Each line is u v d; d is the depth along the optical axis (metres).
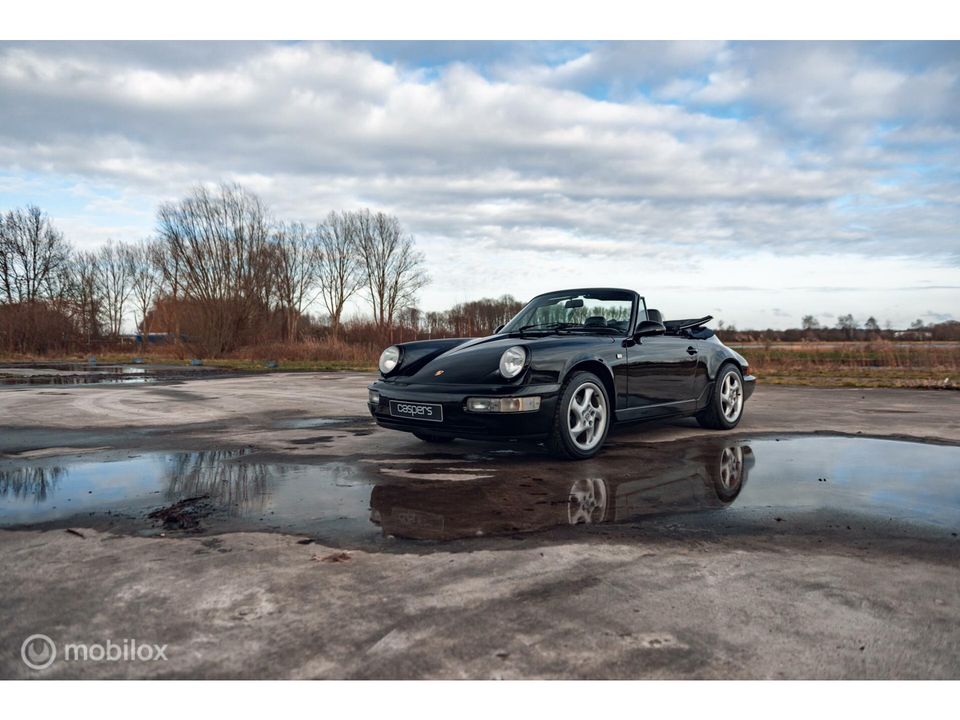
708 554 2.20
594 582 1.93
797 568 2.06
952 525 2.55
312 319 32.53
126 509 2.79
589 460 3.91
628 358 4.27
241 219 25.09
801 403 7.24
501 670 1.44
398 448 4.32
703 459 3.95
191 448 4.32
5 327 26.80
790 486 3.23
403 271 40.28
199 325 24.00
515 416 3.62
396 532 2.44
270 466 3.71
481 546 2.28
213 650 1.52
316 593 1.85
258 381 11.05
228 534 2.42
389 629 1.62
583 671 1.43
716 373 5.06
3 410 6.57
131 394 8.38
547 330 4.73
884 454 4.11
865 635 1.60
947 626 1.65
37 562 2.12
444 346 4.48
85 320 30.55
